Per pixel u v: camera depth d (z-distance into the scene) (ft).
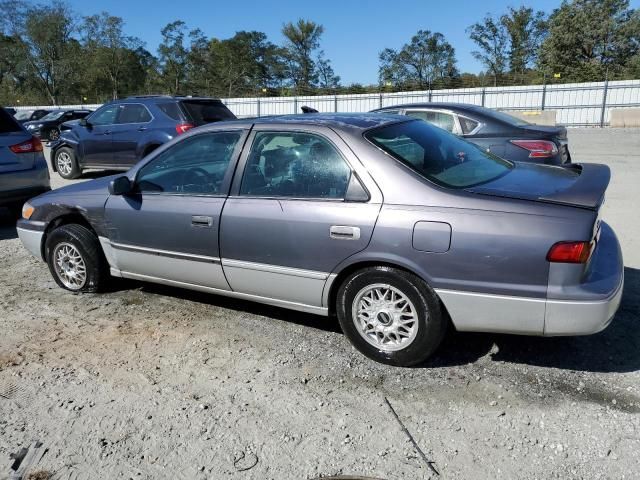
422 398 10.46
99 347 12.93
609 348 12.07
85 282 15.99
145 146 34.81
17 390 11.19
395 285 11.03
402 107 25.36
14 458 9.14
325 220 11.47
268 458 8.96
